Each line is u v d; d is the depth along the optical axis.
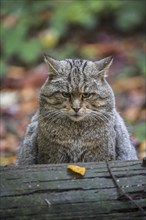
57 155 8.98
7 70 19.59
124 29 21.70
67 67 8.89
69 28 21.70
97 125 8.88
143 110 16.20
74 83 8.70
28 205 7.19
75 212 7.23
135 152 10.21
